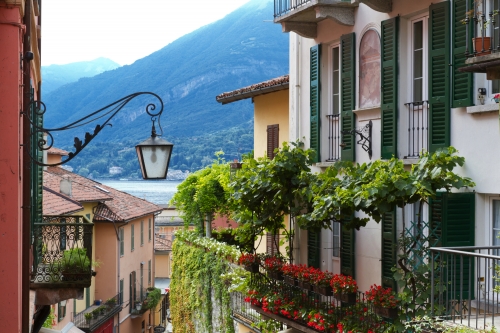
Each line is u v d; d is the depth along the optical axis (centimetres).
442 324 821
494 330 760
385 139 1163
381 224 1181
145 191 9994
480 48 867
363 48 1262
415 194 959
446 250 823
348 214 1096
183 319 2405
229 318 1816
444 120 1012
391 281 1143
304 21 1416
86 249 1336
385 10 1156
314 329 1238
